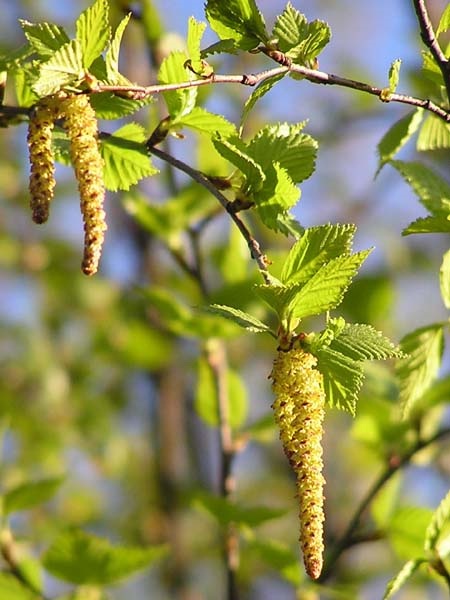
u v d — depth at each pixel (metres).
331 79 0.55
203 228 0.76
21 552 0.72
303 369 0.52
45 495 0.69
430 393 0.72
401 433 0.72
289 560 0.68
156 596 1.12
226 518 0.68
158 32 0.77
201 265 0.76
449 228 0.56
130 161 0.57
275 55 0.54
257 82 0.54
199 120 0.57
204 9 0.55
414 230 0.56
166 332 1.12
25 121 0.58
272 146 0.56
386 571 0.87
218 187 0.56
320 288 0.52
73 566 0.66
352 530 0.69
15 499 0.68
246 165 0.55
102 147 0.57
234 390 0.74
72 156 0.53
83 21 0.53
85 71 0.53
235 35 0.55
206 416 0.74
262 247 1.03
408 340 0.61
